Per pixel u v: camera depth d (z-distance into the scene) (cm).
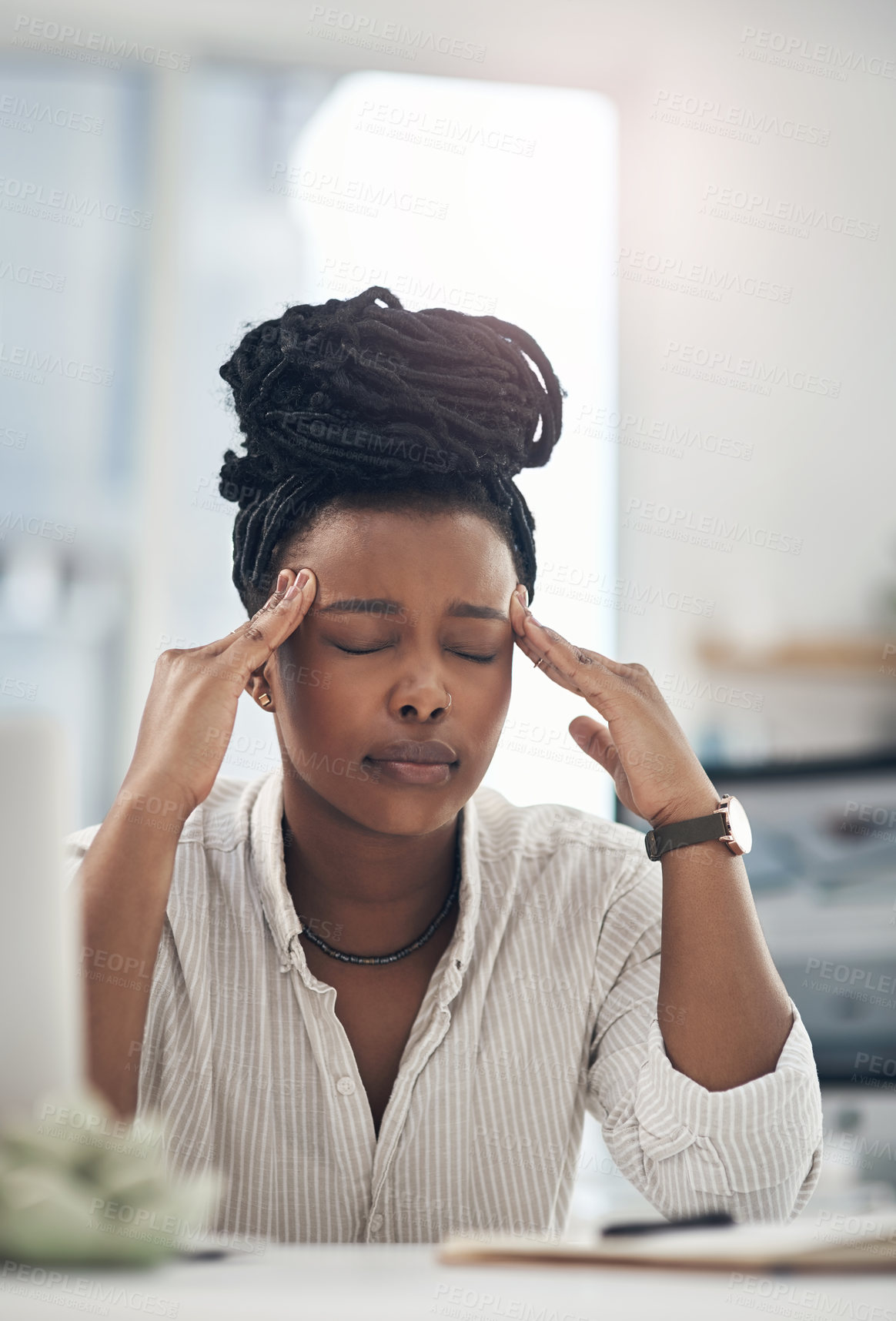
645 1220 71
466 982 116
